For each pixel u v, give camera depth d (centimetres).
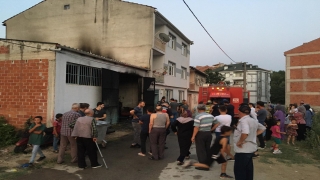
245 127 433
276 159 719
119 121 1508
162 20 1953
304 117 1022
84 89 1084
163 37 1925
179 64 2484
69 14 1930
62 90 926
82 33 1906
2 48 932
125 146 867
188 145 645
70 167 609
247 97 1556
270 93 6431
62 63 925
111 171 585
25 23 2012
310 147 888
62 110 926
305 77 2609
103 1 1873
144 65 1772
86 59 1087
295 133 955
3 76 926
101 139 820
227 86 1493
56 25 1952
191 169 605
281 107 1112
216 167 618
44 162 641
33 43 901
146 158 711
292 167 640
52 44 883
